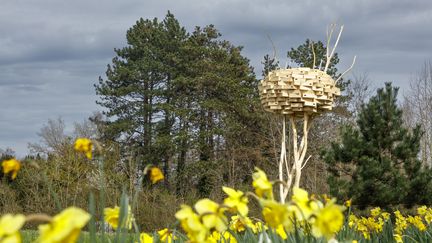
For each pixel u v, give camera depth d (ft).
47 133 107.76
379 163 40.32
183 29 111.24
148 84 107.04
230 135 91.66
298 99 22.65
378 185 38.81
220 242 8.88
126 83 108.27
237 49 103.71
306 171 77.00
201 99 98.53
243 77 99.81
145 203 65.41
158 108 101.91
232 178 85.97
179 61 104.12
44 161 65.21
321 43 87.81
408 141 41.11
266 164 86.38
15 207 62.59
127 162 91.71
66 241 3.27
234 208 5.02
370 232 18.13
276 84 23.08
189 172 89.92
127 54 111.65
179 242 9.13
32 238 24.73
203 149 95.91
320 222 4.30
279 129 84.07
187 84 99.66
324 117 83.82
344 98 89.25
